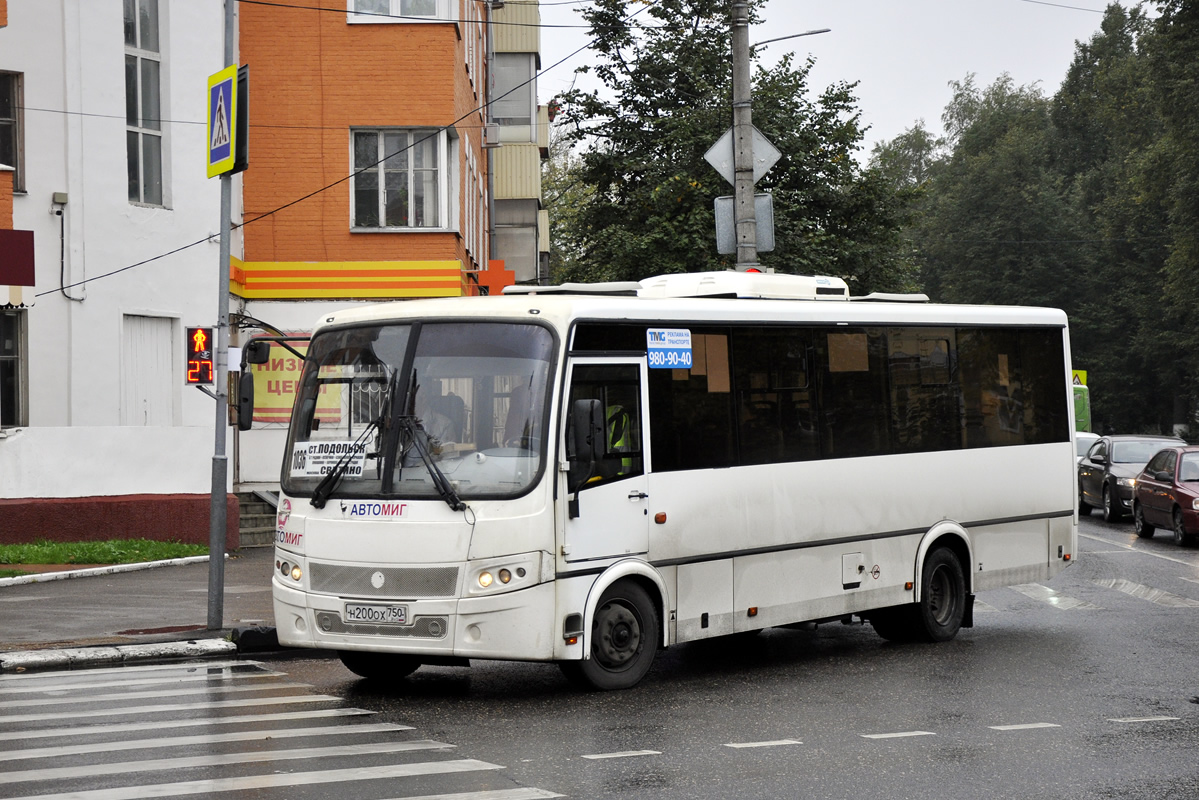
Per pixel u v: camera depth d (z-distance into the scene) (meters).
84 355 22.09
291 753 8.32
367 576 10.36
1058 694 10.74
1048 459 15.09
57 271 21.86
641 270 32.84
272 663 12.54
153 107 23.56
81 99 22.17
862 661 12.62
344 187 25.95
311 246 25.92
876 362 13.27
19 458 20.69
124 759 8.10
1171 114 53.72
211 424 24.02
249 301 25.80
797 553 12.32
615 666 10.82
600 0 38.41
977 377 14.35
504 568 10.13
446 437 10.45
